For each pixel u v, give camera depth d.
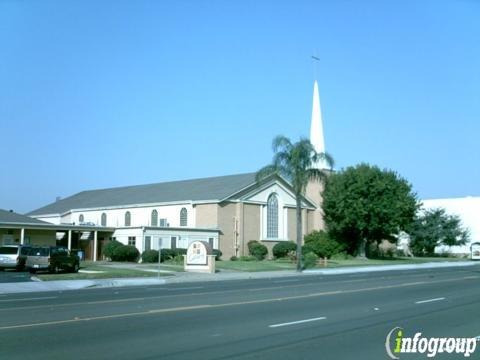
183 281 31.91
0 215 47.59
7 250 37.38
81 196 81.12
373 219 62.12
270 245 60.78
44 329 12.42
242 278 35.19
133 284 29.45
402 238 81.38
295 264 50.62
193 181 68.50
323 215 67.00
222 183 62.03
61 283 27.91
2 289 24.72
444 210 83.62
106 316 14.66
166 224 61.03
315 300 19.23
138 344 10.70
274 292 22.80
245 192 58.84
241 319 14.20
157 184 73.44
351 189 62.34
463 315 15.32
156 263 48.34
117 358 9.45
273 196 62.38
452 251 89.38
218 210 56.28
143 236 51.53
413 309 16.67
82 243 55.19
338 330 12.55
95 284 27.97
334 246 63.31
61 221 75.25
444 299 19.80
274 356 9.68
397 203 62.53
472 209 93.69
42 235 50.25
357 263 56.06
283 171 45.50
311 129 70.44
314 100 70.75
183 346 10.52
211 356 9.63
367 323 13.66
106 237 54.69
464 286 26.28
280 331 12.34
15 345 10.54
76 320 13.88
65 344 10.66
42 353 9.83
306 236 64.31
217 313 15.40
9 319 14.05
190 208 58.44
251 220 59.41
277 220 62.66
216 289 24.83
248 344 10.78
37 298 20.39
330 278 34.19
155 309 16.31
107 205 68.25
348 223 63.19
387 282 29.45
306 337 11.60
